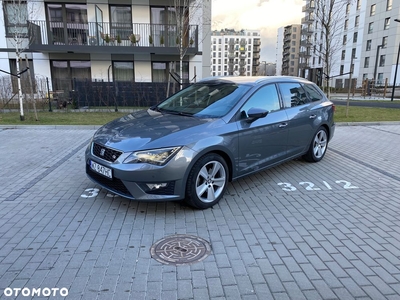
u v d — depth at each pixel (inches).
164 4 674.8
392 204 161.3
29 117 458.3
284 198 167.6
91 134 340.5
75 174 203.0
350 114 526.6
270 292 94.3
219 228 133.6
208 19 679.7
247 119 165.9
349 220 142.7
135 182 134.5
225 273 103.0
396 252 116.9
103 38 647.1
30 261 107.9
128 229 131.4
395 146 295.7
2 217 140.9
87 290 93.7
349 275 103.0
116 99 580.7
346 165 231.0
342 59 2202.3
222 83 191.8
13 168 215.0
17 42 448.5
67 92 615.8
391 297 92.9
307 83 230.7
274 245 120.6
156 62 700.7
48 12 658.2
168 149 135.8
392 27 1752.0
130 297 91.0
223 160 155.7
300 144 211.6
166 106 192.9
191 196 143.3
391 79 1771.7
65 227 132.3
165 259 110.2
